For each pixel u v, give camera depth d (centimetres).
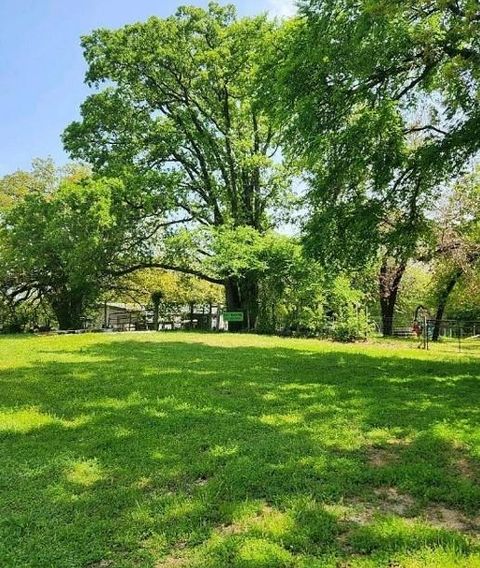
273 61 1315
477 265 2125
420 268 3325
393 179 1211
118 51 2544
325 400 788
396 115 1130
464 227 2061
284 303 2436
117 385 895
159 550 351
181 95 2709
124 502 424
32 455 538
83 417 686
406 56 1107
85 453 544
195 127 2683
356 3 1083
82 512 407
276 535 365
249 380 951
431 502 434
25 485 461
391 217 1439
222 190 2762
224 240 2394
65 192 2284
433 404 771
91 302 3008
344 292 2148
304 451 546
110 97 2609
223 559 338
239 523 389
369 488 461
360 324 2050
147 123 2638
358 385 920
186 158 2755
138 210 2512
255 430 626
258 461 511
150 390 851
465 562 330
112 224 2298
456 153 1141
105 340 1798
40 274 2712
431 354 1468
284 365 1159
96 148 2698
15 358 1262
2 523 388
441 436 605
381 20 1009
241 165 2634
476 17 866
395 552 344
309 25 1158
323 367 1133
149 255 2759
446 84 1130
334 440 590
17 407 740
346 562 337
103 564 339
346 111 1188
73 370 1065
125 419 674
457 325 2291
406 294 3600
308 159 1238
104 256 2533
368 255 1324
